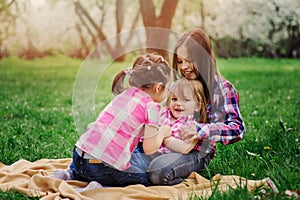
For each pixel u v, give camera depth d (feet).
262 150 13.01
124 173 10.17
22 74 38.55
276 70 40.37
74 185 10.45
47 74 38.91
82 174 10.41
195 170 10.93
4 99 24.08
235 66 42.50
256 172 10.95
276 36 45.42
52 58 54.90
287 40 51.16
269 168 10.87
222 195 9.09
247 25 41.98
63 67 45.75
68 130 16.55
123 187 10.16
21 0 53.72
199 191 9.81
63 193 9.45
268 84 30.48
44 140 14.80
